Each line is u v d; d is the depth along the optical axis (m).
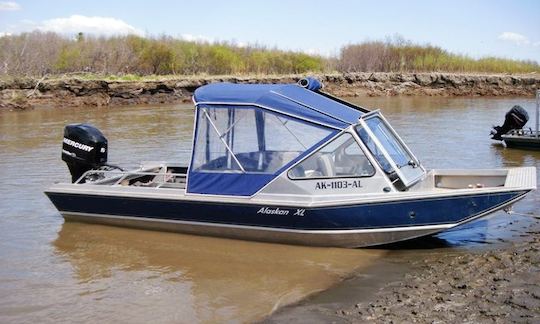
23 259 8.38
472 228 9.30
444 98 46.53
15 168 15.55
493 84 50.44
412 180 8.64
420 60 59.88
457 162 16.23
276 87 8.96
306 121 8.50
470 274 7.05
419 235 8.21
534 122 25.98
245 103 8.72
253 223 8.69
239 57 58.09
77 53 48.41
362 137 8.40
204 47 55.56
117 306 6.72
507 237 8.75
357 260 8.02
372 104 40.22
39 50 46.97
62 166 15.84
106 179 10.20
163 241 9.02
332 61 61.34
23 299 6.95
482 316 5.77
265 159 8.59
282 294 6.94
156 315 6.46
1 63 43.97
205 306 6.68
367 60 59.81
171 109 35.00
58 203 9.98
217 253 8.45
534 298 6.11
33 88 36.44
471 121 27.70
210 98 8.92
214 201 8.73
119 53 49.81
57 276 7.71
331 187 8.35
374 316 6.02
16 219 10.41
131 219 9.51
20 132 23.62
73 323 6.30
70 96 37.19
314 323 6.02
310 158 8.44
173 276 7.65
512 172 8.91
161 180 10.75
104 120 28.62
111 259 8.34
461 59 61.81
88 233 9.49
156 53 51.16
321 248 8.54
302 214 8.32
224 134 8.80
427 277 7.12
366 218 8.18
